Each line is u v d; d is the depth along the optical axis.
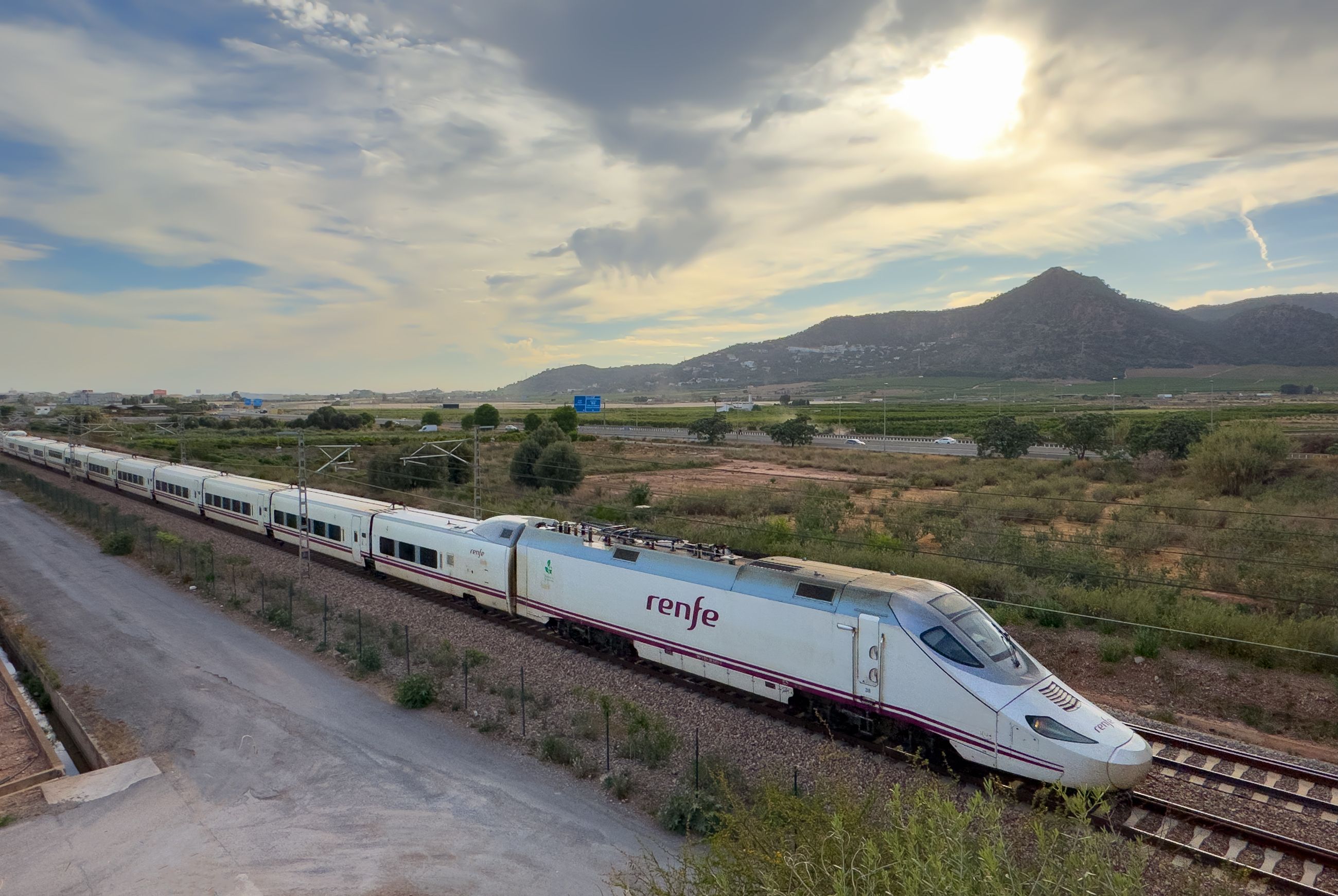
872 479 57.75
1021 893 6.48
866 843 6.95
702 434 97.75
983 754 13.05
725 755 15.02
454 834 12.83
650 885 9.45
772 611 16.17
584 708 17.47
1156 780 13.84
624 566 19.80
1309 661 18.30
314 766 15.34
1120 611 21.80
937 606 14.16
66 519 44.47
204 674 20.41
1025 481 51.75
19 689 20.14
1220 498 40.53
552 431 62.19
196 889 11.49
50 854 12.51
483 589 24.41
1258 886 10.77
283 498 36.00
